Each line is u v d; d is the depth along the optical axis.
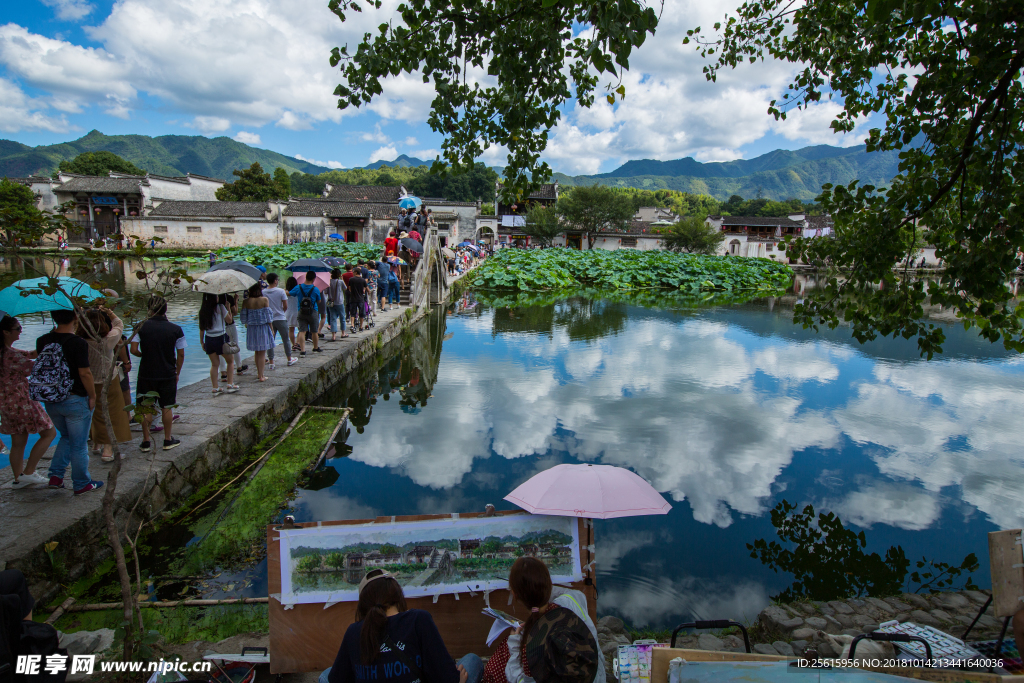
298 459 6.82
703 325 19.61
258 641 3.48
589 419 8.94
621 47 3.29
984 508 6.13
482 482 6.47
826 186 5.30
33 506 4.30
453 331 17.86
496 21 4.33
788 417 9.27
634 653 3.24
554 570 3.09
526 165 4.88
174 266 3.69
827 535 5.50
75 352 4.28
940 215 4.98
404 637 2.15
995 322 4.34
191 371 10.24
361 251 35.06
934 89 4.66
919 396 10.80
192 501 5.65
